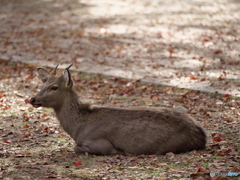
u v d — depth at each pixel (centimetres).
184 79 1645
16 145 998
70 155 922
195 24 2866
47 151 955
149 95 1479
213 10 3350
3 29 2742
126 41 2411
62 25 2884
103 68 1852
